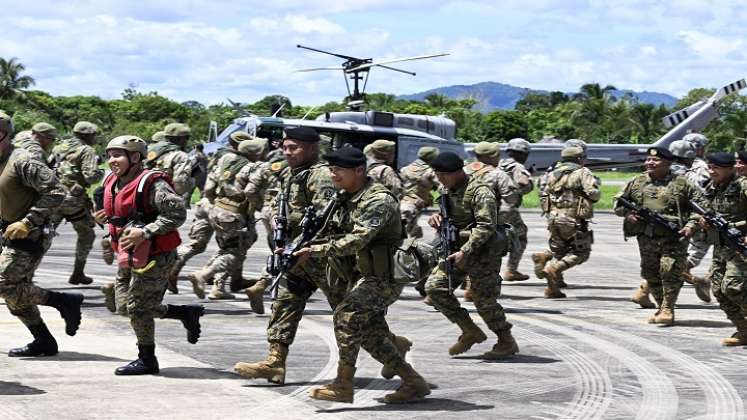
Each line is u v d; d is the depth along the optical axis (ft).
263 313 32.83
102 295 36.58
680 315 35.24
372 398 21.06
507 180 34.91
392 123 104.99
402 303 36.94
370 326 19.89
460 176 25.34
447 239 25.26
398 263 19.60
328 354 26.04
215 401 20.21
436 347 27.94
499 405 20.72
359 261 19.70
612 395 21.99
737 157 28.63
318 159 22.11
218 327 30.07
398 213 19.69
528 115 375.04
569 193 39.14
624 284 45.14
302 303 21.70
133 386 21.39
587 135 342.03
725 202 28.58
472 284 25.68
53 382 21.62
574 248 39.32
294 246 20.08
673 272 32.58
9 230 22.76
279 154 35.42
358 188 19.66
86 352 25.20
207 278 34.76
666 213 32.60
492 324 25.84
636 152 123.54
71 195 37.45
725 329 32.12
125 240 21.49
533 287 43.24
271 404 20.11
